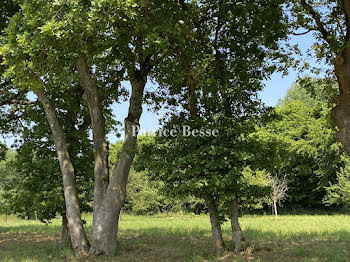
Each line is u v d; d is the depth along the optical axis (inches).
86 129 599.5
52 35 301.7
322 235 526.6
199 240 538.0
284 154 391.5
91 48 375.2
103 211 435.5
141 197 1390.3
